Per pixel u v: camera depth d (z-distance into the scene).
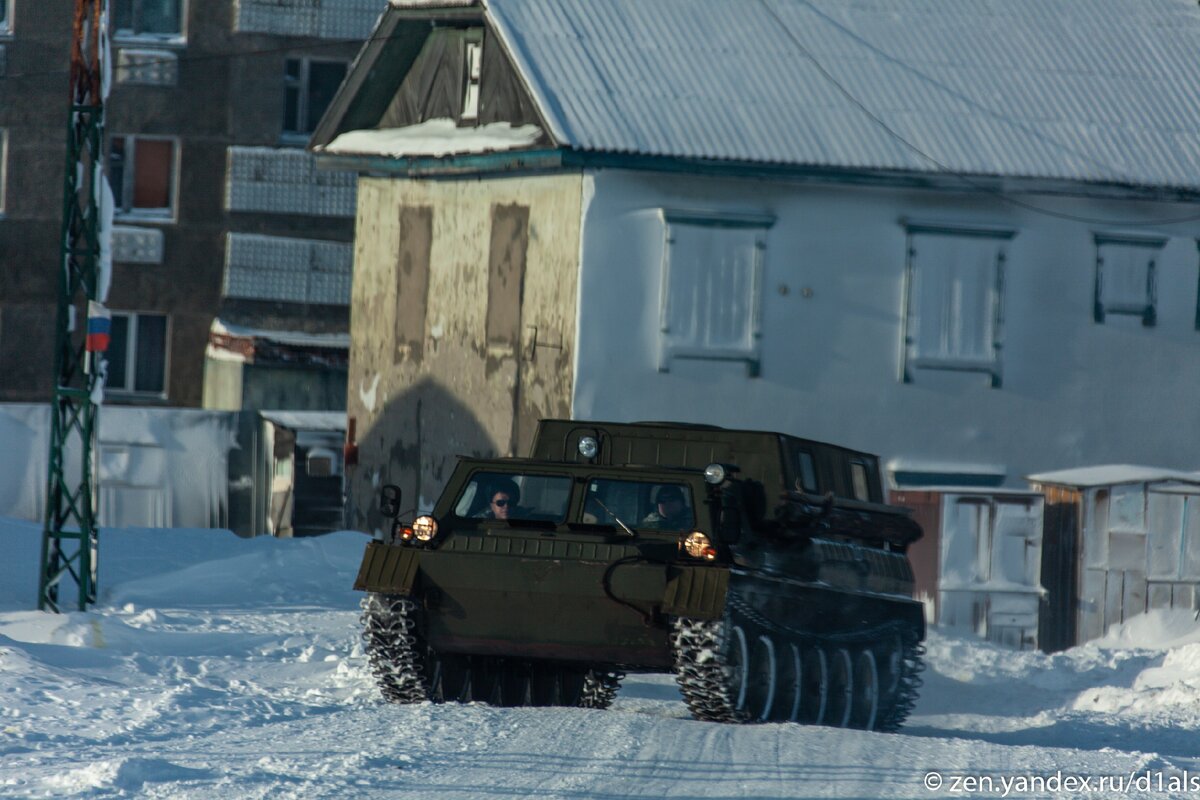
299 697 49.69
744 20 105.44
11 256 158.25
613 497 48.38
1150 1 116.44
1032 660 81.94
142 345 160.75
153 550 100.56
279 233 162.50
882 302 100.44
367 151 107.88
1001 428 102.31
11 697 44.84
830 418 99.31
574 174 95.62
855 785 35.25
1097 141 102.88
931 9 110.75
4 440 116.00
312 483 118.69
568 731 41.25
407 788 32.03
